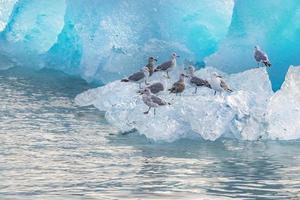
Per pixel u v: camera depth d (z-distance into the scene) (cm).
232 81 3225
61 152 2631
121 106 3061
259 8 3572
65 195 2122
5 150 2650
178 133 2811
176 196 2128
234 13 3644
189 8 3966
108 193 2147
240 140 2833
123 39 4022
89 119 3200
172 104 2877
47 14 4803
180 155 2605
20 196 2105
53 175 2336
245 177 2341
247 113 2858
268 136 2850
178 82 3044
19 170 2389
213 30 3928
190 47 3956
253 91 3164
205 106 2839
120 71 3959
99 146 2723
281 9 3516
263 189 2209
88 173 2364
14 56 4772
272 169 2441
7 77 4266
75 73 4397
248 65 3566
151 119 2855
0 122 3106
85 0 4197
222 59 3612
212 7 3934
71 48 4462
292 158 2586
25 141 2789
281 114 2866
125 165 2466
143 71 3303
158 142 2791
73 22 4338
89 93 3547
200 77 3347
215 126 2795
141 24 4019
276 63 3506
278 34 3516
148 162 2508
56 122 3130
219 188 2214
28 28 4856
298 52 3478
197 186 2233
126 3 4078
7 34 4922
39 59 4659
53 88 3953
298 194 2162
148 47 3953
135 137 2872
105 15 4100
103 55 4069
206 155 2612
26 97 3678
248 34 3584
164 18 3991
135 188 2202
